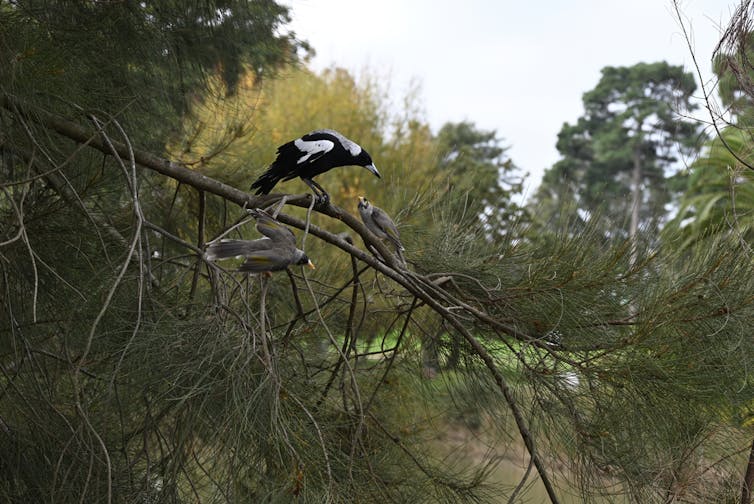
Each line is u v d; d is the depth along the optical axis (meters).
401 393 5.14
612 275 3.85
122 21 4.45
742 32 3.87
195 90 5.55
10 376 3.78
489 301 4.36
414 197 5.16
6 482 3.73
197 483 3.63
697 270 3.64
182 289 4.61
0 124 3.80
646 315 3.65
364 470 3.98
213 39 5.18
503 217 4.68
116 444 3.82
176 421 3.33
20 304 3.97
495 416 4.58
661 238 3.87
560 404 3.82
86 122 4.25
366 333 5.60
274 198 4.25
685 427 3.60
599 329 3.86
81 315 3.72
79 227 4.08
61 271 4.02
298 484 3.17
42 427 3.62
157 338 3.24
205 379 3.19
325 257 6.26
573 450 3.73
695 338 3.57
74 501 3.52
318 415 3.96
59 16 4.23
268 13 5.27
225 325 3.38
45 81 3.78
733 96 4.03
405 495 4.35
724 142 3.99
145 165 4.28
